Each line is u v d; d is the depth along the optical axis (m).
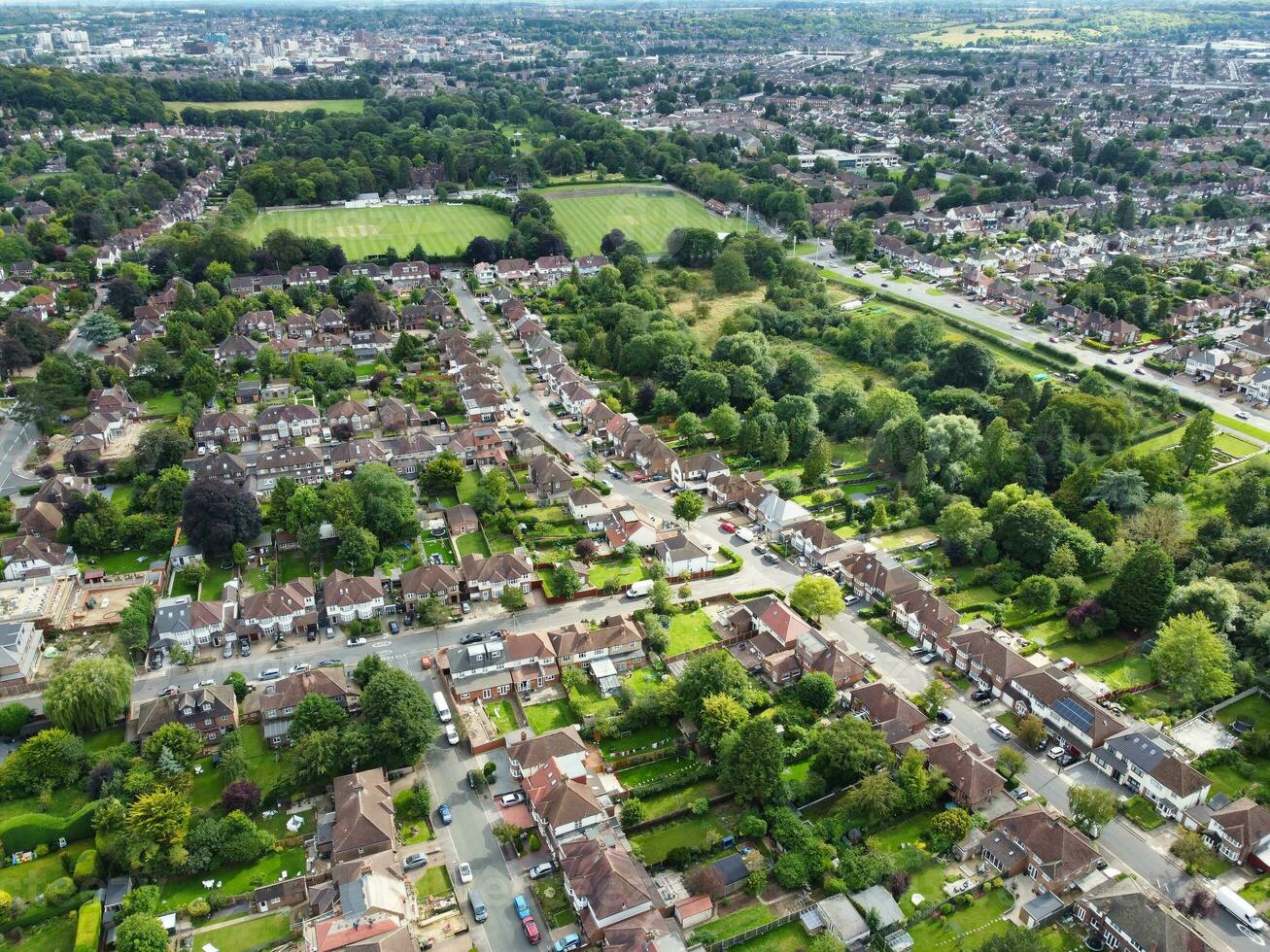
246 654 199.12
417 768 169.88
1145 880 147.75
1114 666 194.75
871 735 163.88
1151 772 161.00
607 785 162.25
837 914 138.38
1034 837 147.62
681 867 148.50
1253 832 149.62
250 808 158.25
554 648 193.50
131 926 133.25
